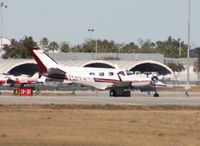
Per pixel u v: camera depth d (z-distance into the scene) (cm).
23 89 19062
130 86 19312
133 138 7375
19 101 15000
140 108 13188
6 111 11600
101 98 17275
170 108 13362
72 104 14038
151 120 10075
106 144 6825
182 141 7156
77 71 19700
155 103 15125
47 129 8231
